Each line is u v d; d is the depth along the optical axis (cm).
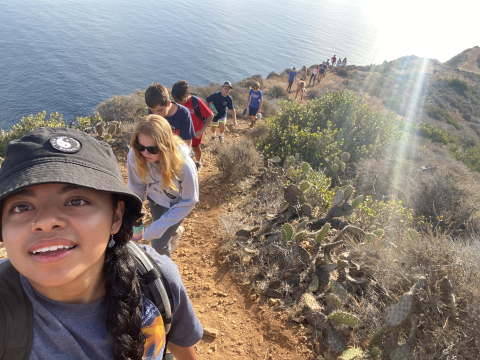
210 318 308
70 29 12675
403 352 232
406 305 241
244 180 589
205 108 558
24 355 80
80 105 5238
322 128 781
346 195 396
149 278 107
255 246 388
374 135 706
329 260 338
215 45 14200
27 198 78
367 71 4031
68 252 78
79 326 87
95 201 85
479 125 2778
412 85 3369
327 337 261
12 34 10106
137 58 9781
